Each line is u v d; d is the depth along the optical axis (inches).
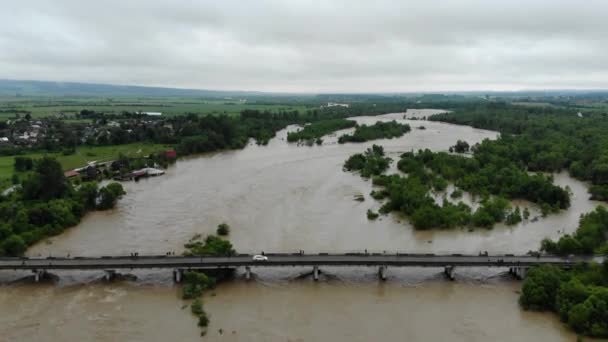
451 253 4114.2
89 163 7721.5
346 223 4901.6
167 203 5625.0
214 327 2930.6
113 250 4160.9
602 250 3858.3
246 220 4970.5
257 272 3769.7
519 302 3267.7
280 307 3211.1
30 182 5329.7
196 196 5920.3
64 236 4534.9
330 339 2812.5
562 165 7691.9
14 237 4037.9
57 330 2886.3
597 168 6609.3
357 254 3794.3
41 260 3666.3
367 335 2861.7
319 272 3757.4
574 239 3897.6
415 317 3085.6
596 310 2829.7
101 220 5036.9
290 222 4911.4
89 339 2790.4
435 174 6889.8
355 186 6451.8
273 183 6594.5
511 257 3777.1
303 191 6156.5
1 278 3612.2
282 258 3720.5
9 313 3085.6
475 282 3627.0
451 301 3316.9
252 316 3080.7
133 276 3659.0
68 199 5221.5
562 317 2977.4
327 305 3248.0
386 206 5300.2
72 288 3467.0
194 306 3137.3
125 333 2856.8
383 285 3572.8
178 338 2805.1
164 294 3385.8
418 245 4315.9
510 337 2834.6
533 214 5265.8
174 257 3730.3
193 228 4731.8
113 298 3314.5
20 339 2780.5
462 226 4808.1
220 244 3941.9
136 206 5521.7
